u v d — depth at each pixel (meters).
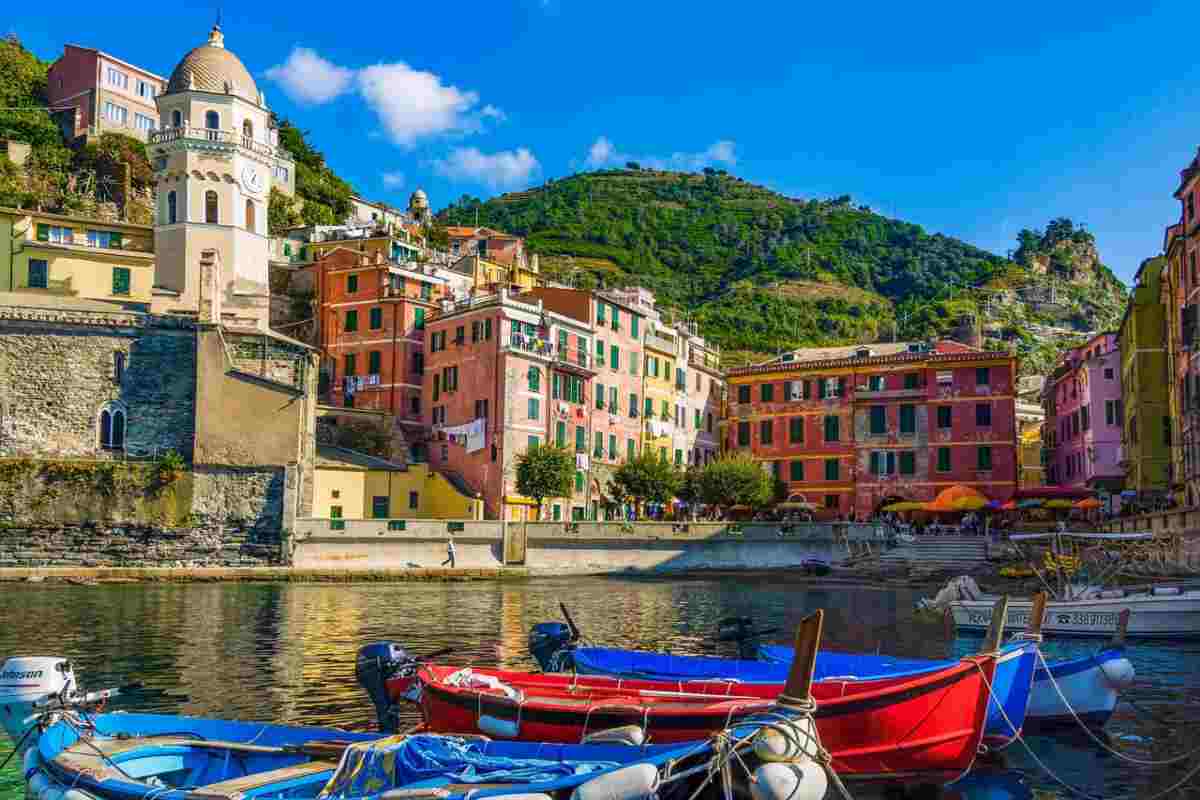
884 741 16.27
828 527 66.38
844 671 21.56
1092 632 32.78
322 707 22.09
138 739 15.37
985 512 76.94
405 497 71.56
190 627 35.59
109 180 99.44
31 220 72.12
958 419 80.00
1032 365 171.75
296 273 92.44
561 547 63.31
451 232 126.81
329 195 123.62
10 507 58.38
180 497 60.47
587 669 21.75
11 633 33.59
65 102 106.12
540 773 12.97
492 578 60.25
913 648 32.19
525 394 74.38
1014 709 19.30
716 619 39.72
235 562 60.28
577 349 80.06
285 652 29.80
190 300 69.06
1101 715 20.78
